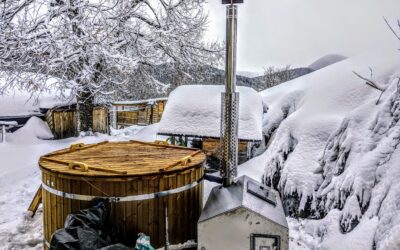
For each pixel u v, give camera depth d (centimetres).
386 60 683
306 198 520
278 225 324
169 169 394
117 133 1681
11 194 678
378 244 323
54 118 1311
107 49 1232
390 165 387
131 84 1633
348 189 434
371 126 484
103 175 367
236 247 330
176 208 403
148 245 353
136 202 378
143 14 1427
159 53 1458
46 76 1135
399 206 325
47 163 427
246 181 411
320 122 606
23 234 474
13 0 1133
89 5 1234
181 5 1448
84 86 1204
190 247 419
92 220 342
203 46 1600
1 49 1063
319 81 779
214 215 332
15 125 1267
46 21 1104
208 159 746
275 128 816
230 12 380
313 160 557
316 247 432
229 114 390
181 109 779
